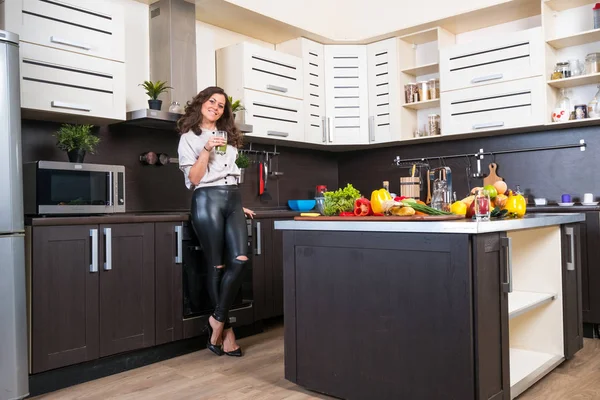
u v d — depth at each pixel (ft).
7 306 7.93
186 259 10.64
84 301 9.02
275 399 8.00
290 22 14.12
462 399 6.51
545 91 12.57
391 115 15.15
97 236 9.18
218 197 10.35
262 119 13.78
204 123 10.69
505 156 14.25
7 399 7.89
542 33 12.61
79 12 10.19
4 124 7.99
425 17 15.28
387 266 7.18
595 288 11.48
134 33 12.34
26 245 8.47
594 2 12.62
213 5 12.78
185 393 8.38
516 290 9.53
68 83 9.99
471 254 6.53
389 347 7.16
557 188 13.41
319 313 7.92
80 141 9.94
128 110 12.12
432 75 15.43
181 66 12.28
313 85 15.30
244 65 13.38
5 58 8.04
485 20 14.14
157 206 12.52
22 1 9.39
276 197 15.57
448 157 15.23
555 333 9.18
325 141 15.55
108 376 9.41
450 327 6.61
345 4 16.75
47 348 8.54
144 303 9.91
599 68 12.14
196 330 10.80
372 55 15.53
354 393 7.53
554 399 7.73
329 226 7.69
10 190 8.02
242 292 11.95
